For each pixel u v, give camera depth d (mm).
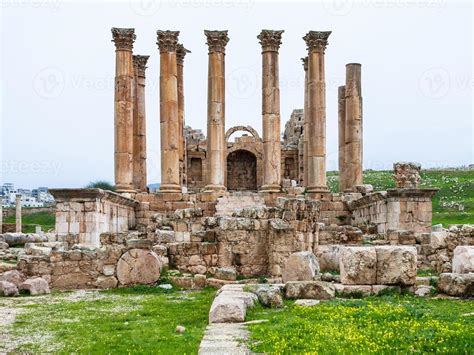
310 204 24891
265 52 41406
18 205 52719
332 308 14125
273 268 23375
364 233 32750
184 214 27391
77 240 29547
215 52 41188
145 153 45906
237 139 66000
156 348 11430
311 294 16234
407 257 16844
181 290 21453
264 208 24500
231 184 67250
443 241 24359
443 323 12039
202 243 24016
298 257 18891
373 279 16875
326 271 22703
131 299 18797
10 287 19906
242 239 24109
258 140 66188
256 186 67125
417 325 11844
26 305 17609
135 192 39656
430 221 30969
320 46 41156
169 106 40469
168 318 15000
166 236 26359
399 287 16844
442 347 10070
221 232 24094
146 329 13508
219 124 40812
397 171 35562
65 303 17953
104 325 14102
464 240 24188
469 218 60125
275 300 15273
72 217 29750
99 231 30406
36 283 20469
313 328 11836
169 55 40781
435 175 104750
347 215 39531
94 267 21641
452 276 16531
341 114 44844
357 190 40406
